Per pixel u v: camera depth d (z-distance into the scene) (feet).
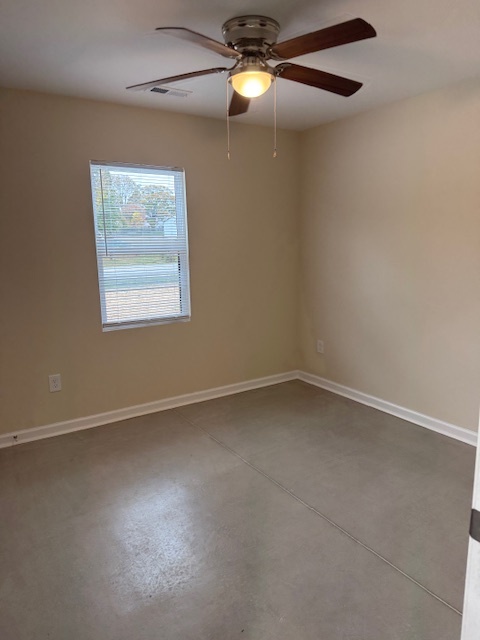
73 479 8.43
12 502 7.71
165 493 7.93
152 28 6.59
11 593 5.74
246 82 6.52
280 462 8.98
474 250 9.27
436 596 5.61
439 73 8.54
